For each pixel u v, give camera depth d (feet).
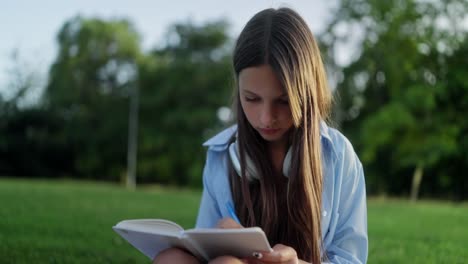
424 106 74.90
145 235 6.12
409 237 18.56
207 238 5.66
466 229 21.83
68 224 19.22
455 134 76.18
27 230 17.16
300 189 6.57
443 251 14.89
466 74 75.41
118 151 121.29
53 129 120.98
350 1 78.59
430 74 79.30
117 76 123.95
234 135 7.29
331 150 6.91
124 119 119.44
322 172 6.81
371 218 26.84
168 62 118.11
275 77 5.87
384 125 75.05
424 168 87.51
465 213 30.58
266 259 5.61
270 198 6.86
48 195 33.55
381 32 77.82
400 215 28.94
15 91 119.24
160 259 5.90
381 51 78.84
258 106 6.13
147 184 120.06
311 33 6.34
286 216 7.00
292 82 5.86
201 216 7.55
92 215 23.16
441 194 91.61
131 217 23.29
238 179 7.13
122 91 121.90
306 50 6.10
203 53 117.19
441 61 78.59
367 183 94.89
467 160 80.74
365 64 81.56
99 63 121.80
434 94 75.51
